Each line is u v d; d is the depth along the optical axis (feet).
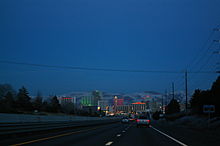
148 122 165.48
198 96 284.00
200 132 114.62
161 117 456.45
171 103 468.34
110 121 268.00
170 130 127.95
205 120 220.64
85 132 97.55
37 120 83.82
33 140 60.64
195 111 291.38
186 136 85.51
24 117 73.97
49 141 58.85
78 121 140.15
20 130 70.13
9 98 337.93
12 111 225.35
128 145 53.93
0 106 221.87
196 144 58.08
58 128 104.58
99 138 70.33
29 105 358.43
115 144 55.21
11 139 63.26
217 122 169.99
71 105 488.85
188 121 255.09
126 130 119.44
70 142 57.41
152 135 88.38
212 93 232.73
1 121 61.36
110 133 94.02
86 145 51.80
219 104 214.48
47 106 391.45
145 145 54.80
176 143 59.88
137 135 86.89
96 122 194.08
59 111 423.64
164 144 57.31
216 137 83.61
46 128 90.38
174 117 390.21
